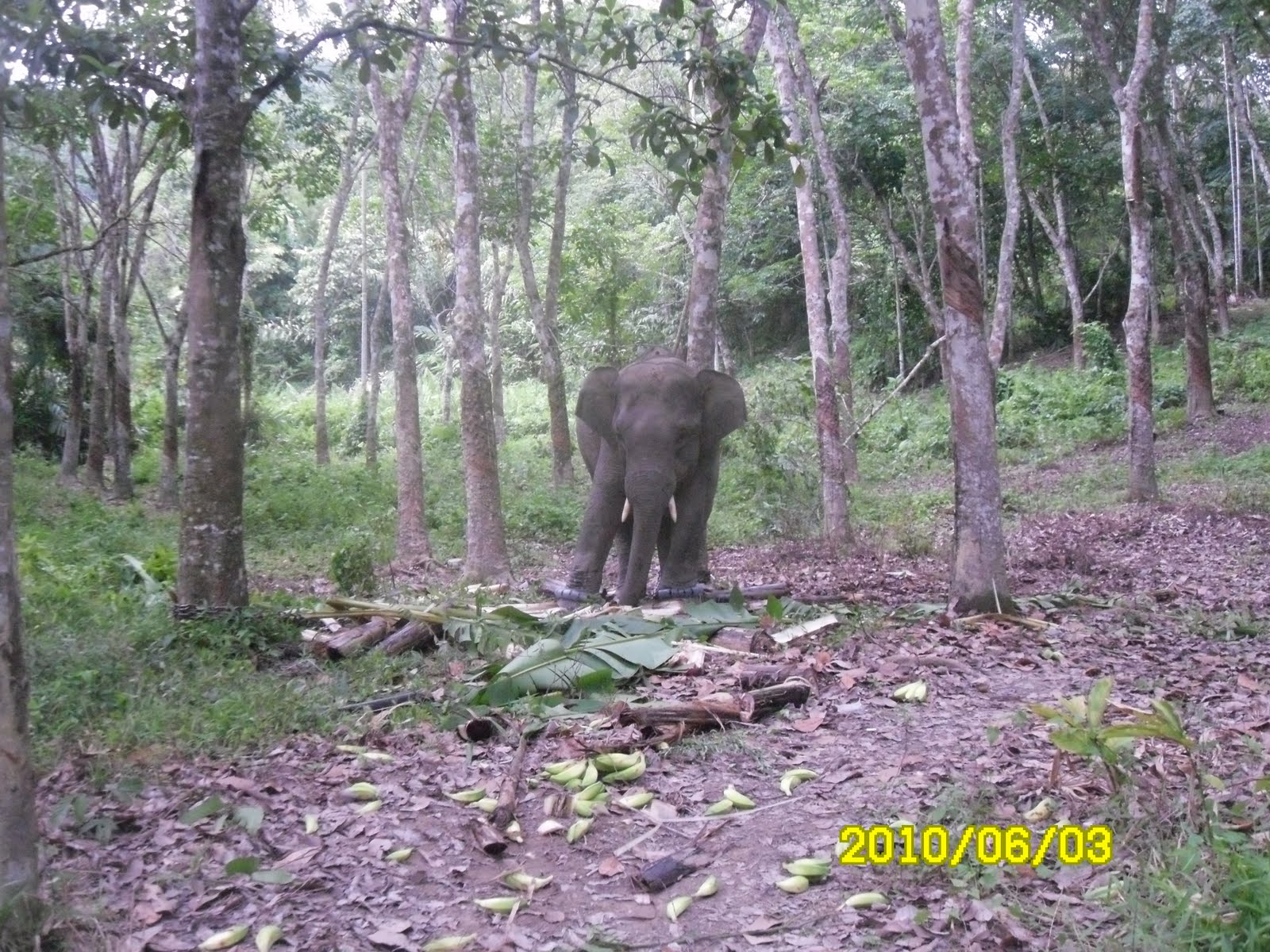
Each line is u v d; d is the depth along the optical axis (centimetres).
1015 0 1695
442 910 417
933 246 3097
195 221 797
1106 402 2616
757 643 756
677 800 505
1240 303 3475
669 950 383
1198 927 352
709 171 1191
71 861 448
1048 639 770
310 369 4603
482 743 580
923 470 2438
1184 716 580
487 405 1234
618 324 2777
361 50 875
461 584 1181
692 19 913
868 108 2464
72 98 961
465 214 1210
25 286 2320
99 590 952
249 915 412
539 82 2484
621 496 995
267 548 1577
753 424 1628
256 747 576
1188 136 3039
